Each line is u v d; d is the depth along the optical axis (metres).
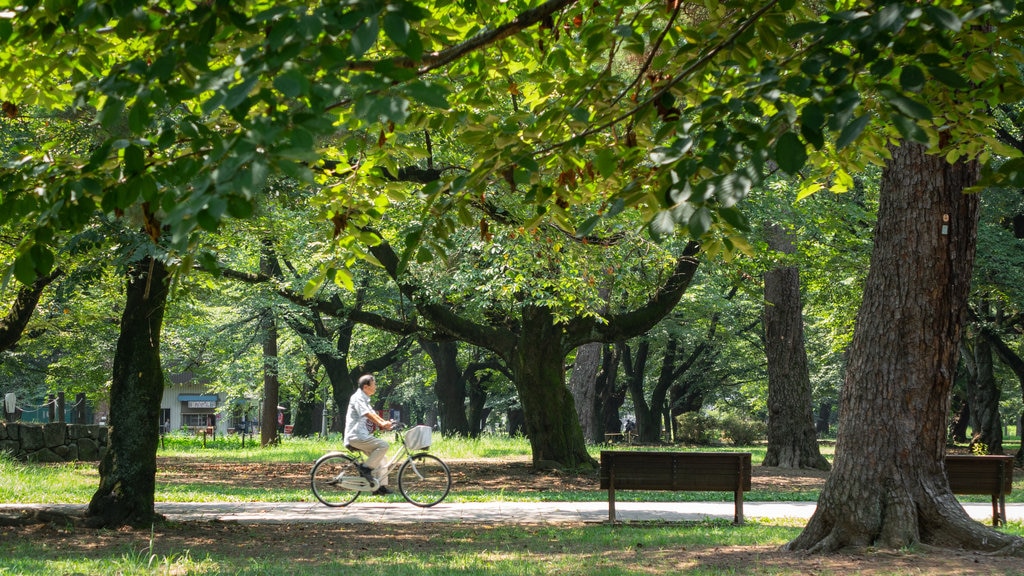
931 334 9.12
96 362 32.81
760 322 45.22
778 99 4.33
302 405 46.00
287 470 22.55
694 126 4.47
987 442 33.06
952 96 5.50
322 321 38.34
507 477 19.88
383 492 14.34
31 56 5.55
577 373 30.36
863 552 8.86
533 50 6.35
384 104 3.49
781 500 16.25
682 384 52.41
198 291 16.03
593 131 5.02
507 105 8.19
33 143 10.69
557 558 9.24
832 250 25.70
